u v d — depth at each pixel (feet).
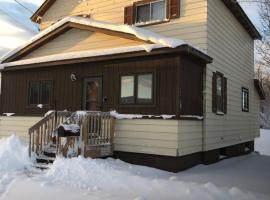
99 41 43.52
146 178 30.01
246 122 62.03
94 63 43.09
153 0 47.70
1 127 51.65
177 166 35.83
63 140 34.17
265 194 26.86
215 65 45.78
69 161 32.68
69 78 45.44
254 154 63.52
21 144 39.01
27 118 49.08
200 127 41.52
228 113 51.57
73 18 44.21
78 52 43.45
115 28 40.60
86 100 43.80
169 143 36.14
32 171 33.53
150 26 47.44
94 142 36.65
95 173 31.17
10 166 34.32
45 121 37.17
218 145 46.57
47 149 36.83
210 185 27.91
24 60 48.62
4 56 50.01
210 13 44.34
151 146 37.27
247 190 27.78
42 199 25.18
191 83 39.11
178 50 35.19
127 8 50.08
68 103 45.27
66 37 46.47
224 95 49.47
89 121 36.24
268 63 42.29
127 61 40.14
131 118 38.86
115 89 40.88
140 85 39.04
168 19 45.78
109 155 39.14
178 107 35.94
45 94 47.85
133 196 25.66
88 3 54.90
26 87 49.73
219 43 47.67
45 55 48.34
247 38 63.62
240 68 58.70
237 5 50.80
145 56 38.68
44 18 60.29
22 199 25.35
